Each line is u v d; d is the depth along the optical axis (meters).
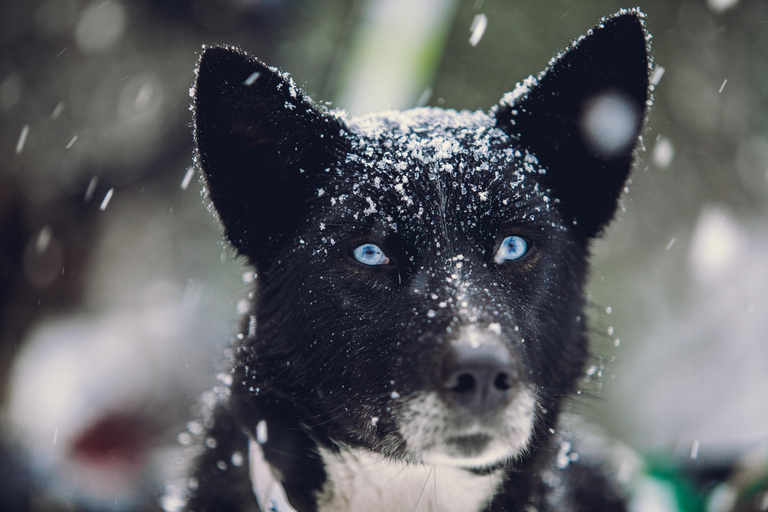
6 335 1.51
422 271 0.85
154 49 1.66
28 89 1.63
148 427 1.16
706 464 1.03
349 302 0.86
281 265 0.88
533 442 0.87
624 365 1.45
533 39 1.46
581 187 0.90
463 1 1.46
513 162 0.88
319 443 0.88
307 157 0.88
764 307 1.50
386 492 0.88
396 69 1.43
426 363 0.83
